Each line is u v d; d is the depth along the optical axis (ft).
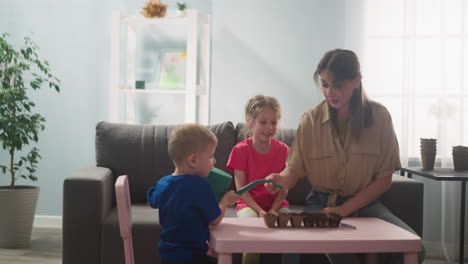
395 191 7.89
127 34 12.53
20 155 12.93
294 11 11.92
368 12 11.28
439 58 11.02
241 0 12.07
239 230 5.00
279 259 7.13
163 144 9.26
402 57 11.09
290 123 12.03
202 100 12.12
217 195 6.08
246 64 12.11
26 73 12.81
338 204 6.56
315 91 11.93
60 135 12.92
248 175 7.83
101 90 12.80
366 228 5.14
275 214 5.15
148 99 12.82
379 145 6.47
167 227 5.34
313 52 11.89
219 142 9.28
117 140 9.23
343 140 6.66
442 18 10.95
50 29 12.82
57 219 12.85
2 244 10.84
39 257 10.13
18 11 12.85
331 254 5.85
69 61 12.83
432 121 11.08
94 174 8.04
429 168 9.68
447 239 11.00
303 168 6.77
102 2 12.71
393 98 11.21
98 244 7.60
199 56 12.60
